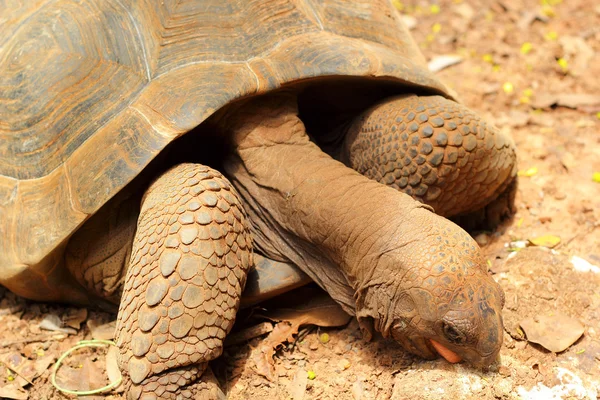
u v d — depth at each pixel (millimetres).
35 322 1557
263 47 1442
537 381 1387
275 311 1498
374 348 1446
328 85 1496
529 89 2010
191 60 1430
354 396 1399
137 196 1450
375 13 1564
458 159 1454
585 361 1413
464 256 1325
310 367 1445
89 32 1472
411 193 1470
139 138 1394
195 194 1366
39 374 1477
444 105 1472
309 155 1431
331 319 1479
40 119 1468
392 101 1504
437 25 2377
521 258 1558
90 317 1559
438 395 1350
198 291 1338
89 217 1406
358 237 1361
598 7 2373
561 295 1495
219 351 1365
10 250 1464
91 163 1409
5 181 1482
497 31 2303
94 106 1438
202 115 1384
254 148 1442
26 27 1528
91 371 1476
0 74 1512
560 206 1680
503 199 1609
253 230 1472
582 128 1872
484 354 1325
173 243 1344
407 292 1329
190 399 1354
